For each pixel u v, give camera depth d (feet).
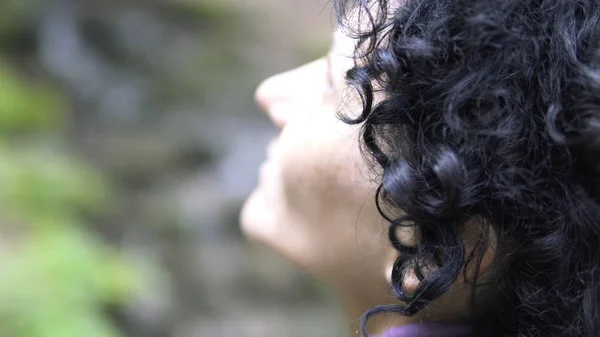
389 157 1.41
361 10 1.50
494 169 1.32
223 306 7.32
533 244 1.35
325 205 1.75
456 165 1.28
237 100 11.30
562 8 1.33
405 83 1.36
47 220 5.52
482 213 1.37
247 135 10.49
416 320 1.69
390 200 1.44
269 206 1.99
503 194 1.32
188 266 7.61
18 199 5.73
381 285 1.74
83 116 9.79
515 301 1.48
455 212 1.33
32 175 6.24
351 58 1.51
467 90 1.32
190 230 8.07
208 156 9.77
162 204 8.39
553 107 1.26
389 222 1.48
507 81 1.33
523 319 1.45
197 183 9.12
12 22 10.00
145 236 7.69
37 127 7.90
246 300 7.50
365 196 1.65
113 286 5.08
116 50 11.19
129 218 7.83
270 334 7.07
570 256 1.32
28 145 7.23
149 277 5.89
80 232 5.56
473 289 1.50
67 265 4.76
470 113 1.33
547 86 1.31
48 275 4.58
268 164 2.12
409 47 1.34
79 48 10.66
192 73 11.62
